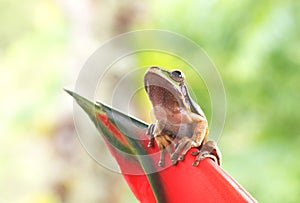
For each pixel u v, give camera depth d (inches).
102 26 93.2
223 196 25.3
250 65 80.3
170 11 88.7
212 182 25.4
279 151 83.9
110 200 93.6
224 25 82.7
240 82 86.2
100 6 93.5
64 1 94.8
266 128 88.1
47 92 96.7
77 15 94.4
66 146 95.1
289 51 79.3
